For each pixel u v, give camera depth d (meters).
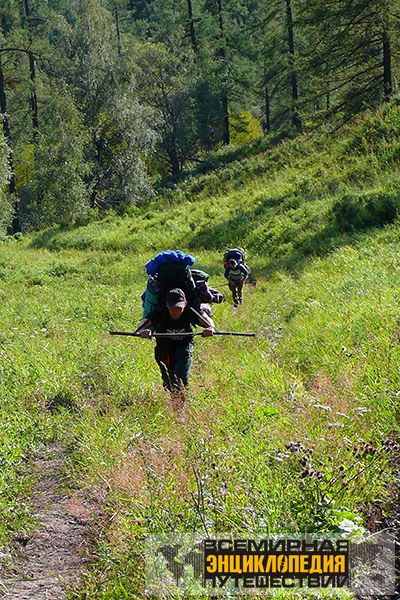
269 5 55.69
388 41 29.80
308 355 7.77
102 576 3.58
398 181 20.88
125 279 22.80
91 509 4.57
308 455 4.04
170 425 5.91
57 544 4.21
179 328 6.65
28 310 15.40
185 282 6.67
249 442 4.80
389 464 4.30
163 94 55.72
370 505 3.80
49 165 45.50
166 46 59.19
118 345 9.85
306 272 15.98
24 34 53.91
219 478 4.11
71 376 7.82
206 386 6.84
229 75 55.56
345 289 11.30
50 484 5.20
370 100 32.34
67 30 51.31
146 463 4.59
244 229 26.38
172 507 3.88
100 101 48.91
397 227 17.02
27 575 3.86
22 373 8.11
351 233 19.12
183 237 29.55
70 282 22.48
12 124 54.28
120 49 57.75
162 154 57.50
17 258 29.69
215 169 45.00
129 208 40.06
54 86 48.03
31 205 52.38
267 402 5.90
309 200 26.06
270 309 12.50
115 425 6.03
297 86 53.50
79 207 44.38
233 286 14.90
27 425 6.39
